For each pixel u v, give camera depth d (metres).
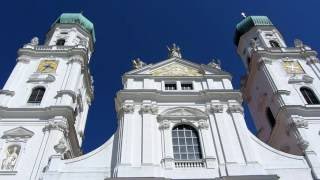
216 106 34.72
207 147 31.20
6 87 39.19
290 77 41.94
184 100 35.84
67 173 29.38
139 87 37.50
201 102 35.72
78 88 42.88
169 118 33.62
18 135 34.50
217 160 30.23
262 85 44.00
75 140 39.53
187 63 40.97
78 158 30.66
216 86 38.00
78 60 43.97
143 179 27.52
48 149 33.12
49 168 29.20
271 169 30.41
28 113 36.53
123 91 35.41
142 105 34.53
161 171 29.00
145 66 40.03
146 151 30.31
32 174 31.41
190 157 30.98
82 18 53.41
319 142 34.22
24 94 39.25
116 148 32.06
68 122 36.97
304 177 29.70
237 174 28.77
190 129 33.38
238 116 34.00
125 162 29.50
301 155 32.59
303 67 43.62
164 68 40.44
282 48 46.16
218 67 41.06
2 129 35.03
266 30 51.84
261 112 44.97
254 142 32.59
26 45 45.22
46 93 39.44
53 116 36.38
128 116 33.66
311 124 35.97
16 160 32.62
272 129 40.91
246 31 53.22
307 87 40.75
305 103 38.44
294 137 35.16
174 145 31.86
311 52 45.09
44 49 45.03
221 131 32.41
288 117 36.47
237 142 31.83
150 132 31.98
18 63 42.53
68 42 48.22
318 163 30.64
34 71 42.19
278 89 39.75
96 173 29.73
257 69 45.34
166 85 38.47
